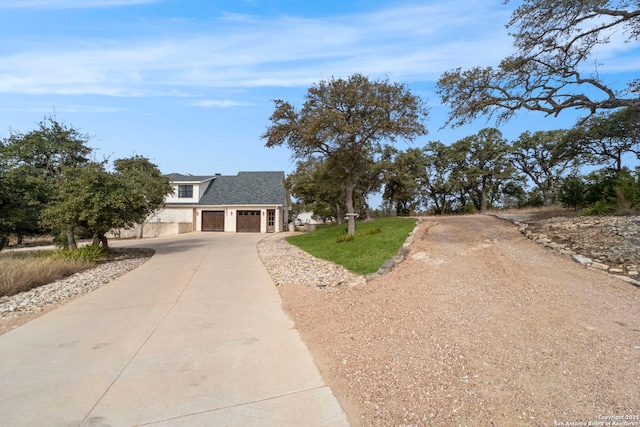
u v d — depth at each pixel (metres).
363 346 4.55
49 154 16.75
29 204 14.30
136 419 3.04
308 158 18.97
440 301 6.15
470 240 11.90
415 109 15.86
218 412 3.14
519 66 12.59
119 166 21.41
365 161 17.94
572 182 17.94
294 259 12.37
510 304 5.84
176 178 32.75
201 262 12.66
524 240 11.40
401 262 9.43
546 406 3.07
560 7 10.86
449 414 3.03
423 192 40.84
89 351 4.54
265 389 3.55
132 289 8.36
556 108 12.59
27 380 3.76
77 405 3.26
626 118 17.88
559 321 5.02
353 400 3.32
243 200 31.92
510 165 35.31
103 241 16.28
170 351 4.53
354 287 7.64
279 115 16.11
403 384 3.55
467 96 13.37
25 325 5.67
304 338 4.97
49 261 10.84
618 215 11.95
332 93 15.39
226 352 4.48
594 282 6.96
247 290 8.05
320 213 43.56
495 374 3.64
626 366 3.71
